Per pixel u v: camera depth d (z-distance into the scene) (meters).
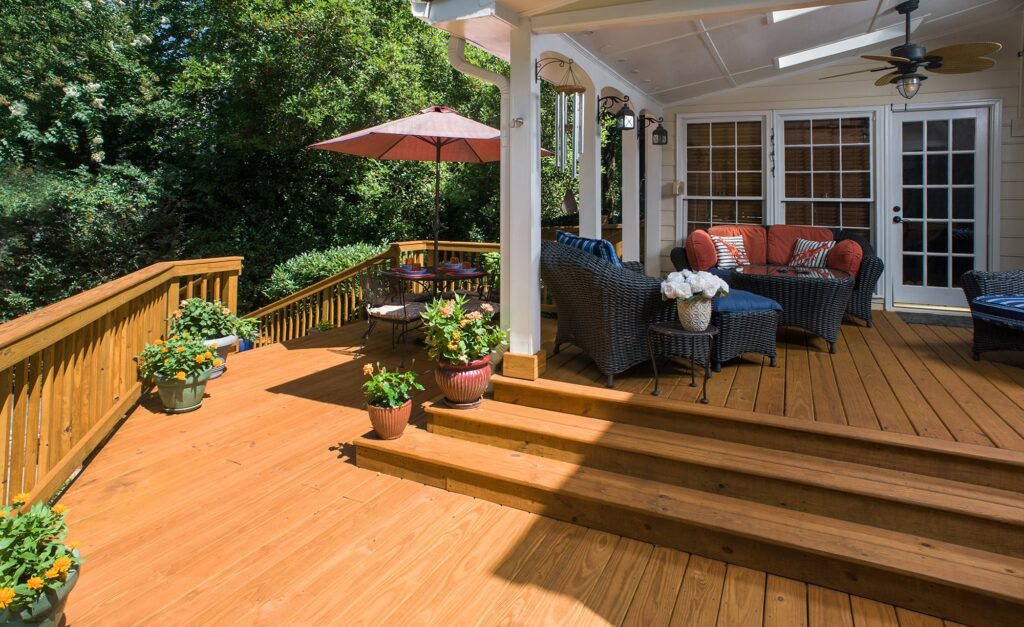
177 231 10.12
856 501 2.47
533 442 3.15
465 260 7.93
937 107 6.05
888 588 2.18
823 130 6.55
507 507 2.90
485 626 2.07
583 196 4.98
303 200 11.75
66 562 1.81
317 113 9.08
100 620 2.08
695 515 2.51
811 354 4.34
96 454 3.44
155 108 10.46
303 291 7.20
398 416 3.28
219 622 2.08
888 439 2.67
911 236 6.30
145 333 4.44
